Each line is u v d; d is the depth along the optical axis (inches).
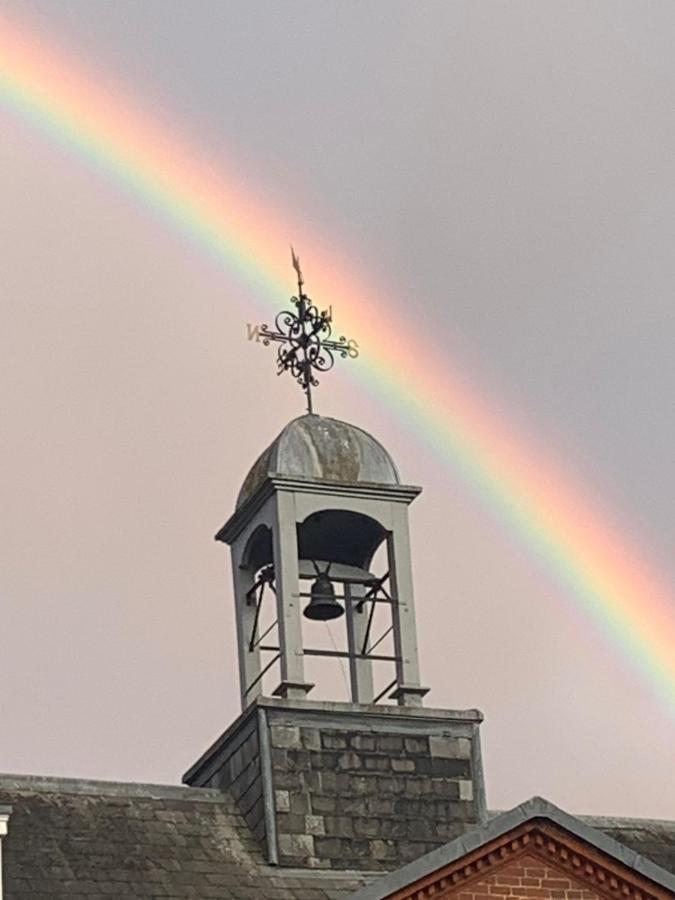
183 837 1247.5
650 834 1365.7
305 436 1368.1
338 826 1269.7
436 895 1152.8
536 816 1171.9
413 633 1353.3
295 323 1418.6
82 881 1187.3
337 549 1393.9
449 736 1312.7
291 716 1288.1
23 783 1253.1
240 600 1376.7
